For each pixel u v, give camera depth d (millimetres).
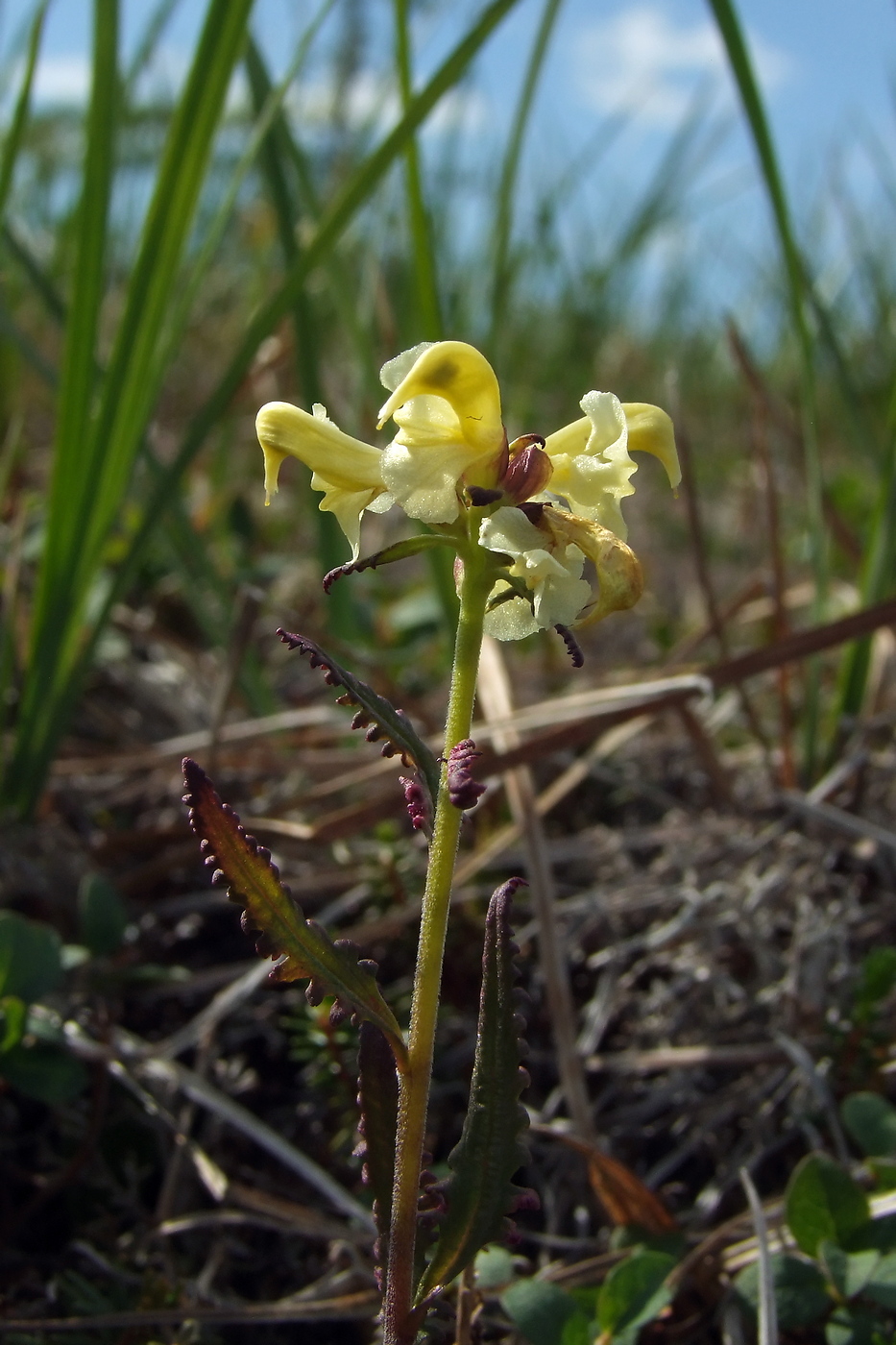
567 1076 147
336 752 223
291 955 90
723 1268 128
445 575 201
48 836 186
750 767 225
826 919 173
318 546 234
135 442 187
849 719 209
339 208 186
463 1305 107
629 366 481
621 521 88
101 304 182
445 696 249
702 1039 164
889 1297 112
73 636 188
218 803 89
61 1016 152
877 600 209
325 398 309
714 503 425
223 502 302
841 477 352
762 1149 147
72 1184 142
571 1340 111
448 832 90
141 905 184
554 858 195
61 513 182
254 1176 147
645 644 306
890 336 382
